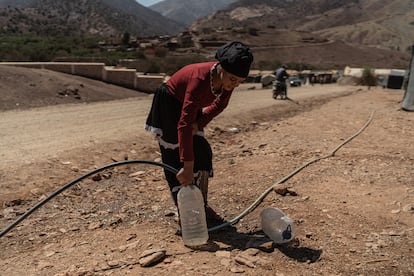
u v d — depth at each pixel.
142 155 8.17
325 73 47.31
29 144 8.55
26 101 14.97
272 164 7.30
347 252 4.22
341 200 5.51
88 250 4.36
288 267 3.96
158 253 4.05
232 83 3.97
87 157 7.70
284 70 20.08
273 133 10.56
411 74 14.54
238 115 13.50
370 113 14.12
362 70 40.53
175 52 124.56
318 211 5.18
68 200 5.78
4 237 4.73
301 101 19.36
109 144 8.70
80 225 5.00
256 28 182.38
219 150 8.79
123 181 6.59
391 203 5.39
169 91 4.28
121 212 5.39
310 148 8.55
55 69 21.34
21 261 4.21
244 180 6.46
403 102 14.80
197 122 4.39
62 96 16.45
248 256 4.07
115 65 36.72
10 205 5.57
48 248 4.45
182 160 4.08
